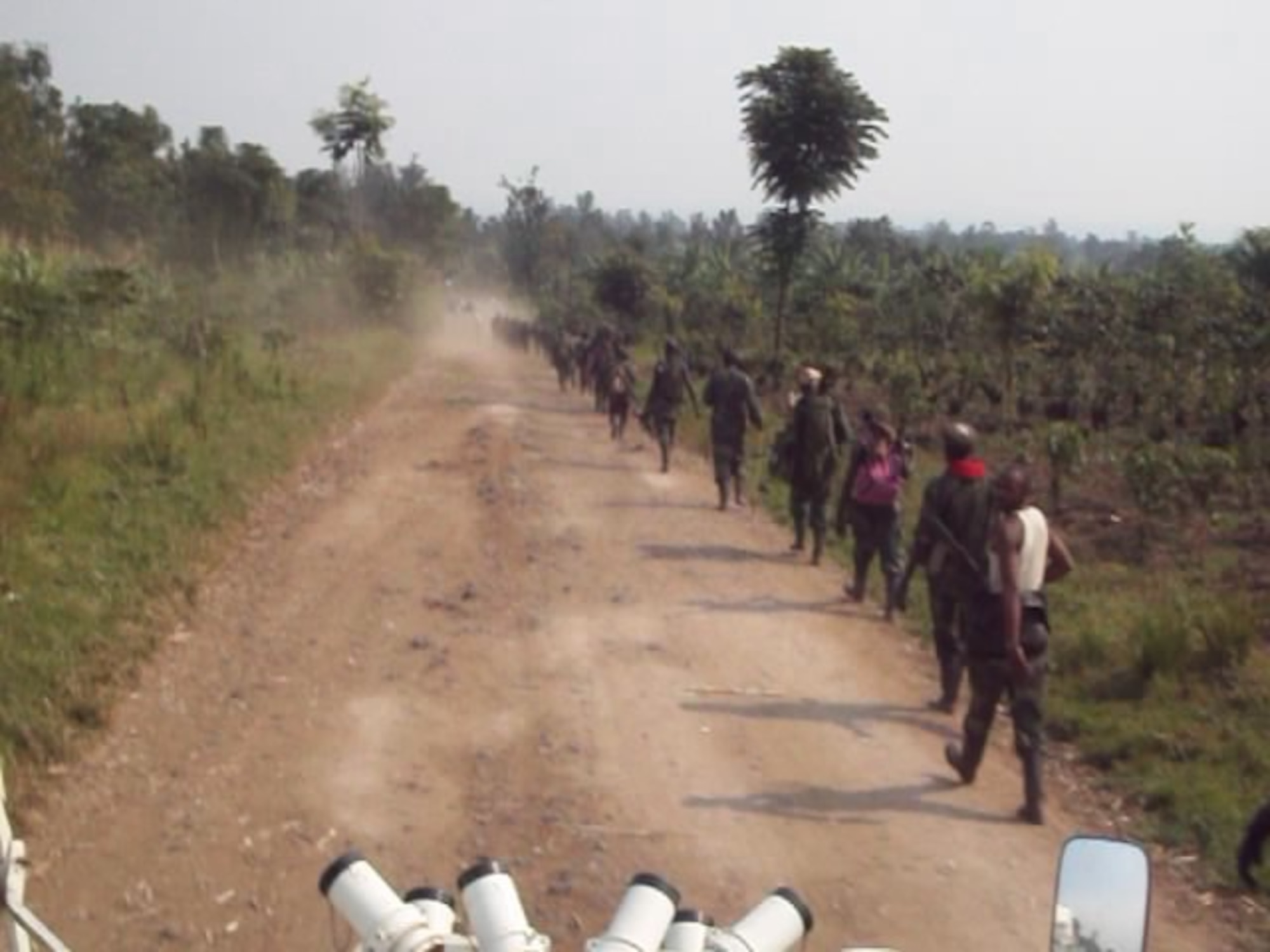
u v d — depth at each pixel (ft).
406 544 44.57
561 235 359.25
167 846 21.88
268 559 41.06
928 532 29.99
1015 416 97.09
